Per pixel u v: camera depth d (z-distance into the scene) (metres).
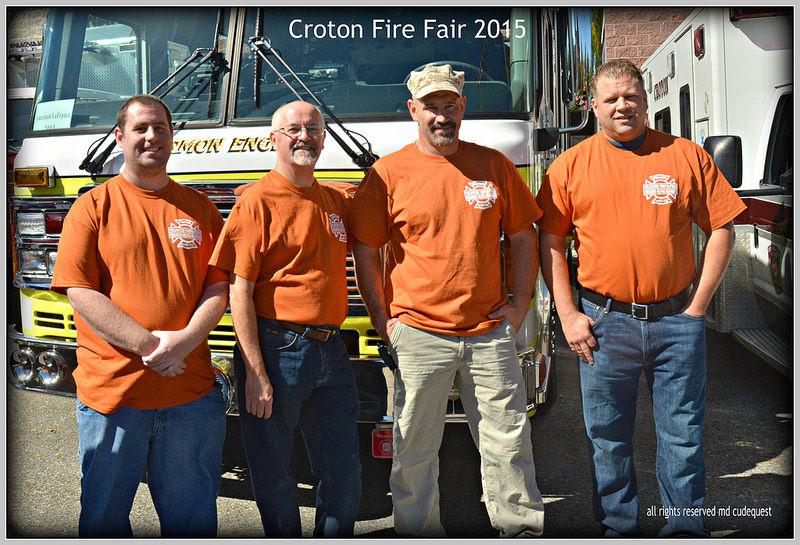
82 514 3.11
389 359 3.59
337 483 3.38
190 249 3.13
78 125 4.63
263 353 3.26
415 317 3.38
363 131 4.10
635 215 3.33
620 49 10.57
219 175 4.17
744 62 6.04
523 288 3.51
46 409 5.85
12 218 4.74
